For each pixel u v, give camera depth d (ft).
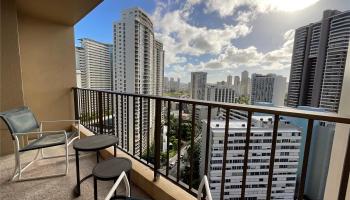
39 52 11.59
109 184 6.23
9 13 8.49
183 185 5.27
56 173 6.94
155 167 5.75
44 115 12.01
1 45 8.35
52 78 12.19
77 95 12.78
